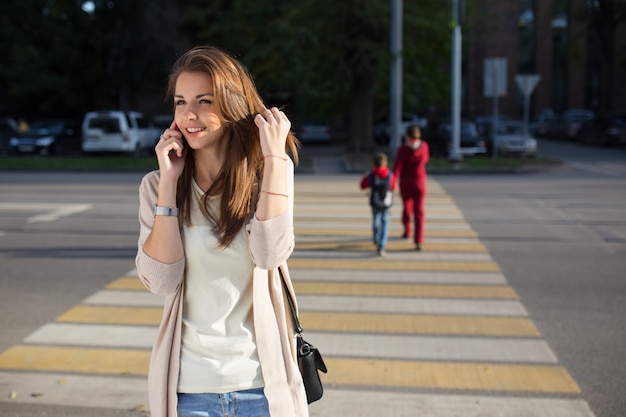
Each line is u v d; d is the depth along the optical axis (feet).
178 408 7.52
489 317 20.51
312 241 31.89
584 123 120.37
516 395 15.01
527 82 78.18
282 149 7.54
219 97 7.45
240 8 90.58
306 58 80.28
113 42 122.31
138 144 91.76
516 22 165.99
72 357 17.37
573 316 20.62
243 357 7.57
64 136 98.84
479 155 87.45
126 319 20.42
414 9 78.95
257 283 7.61
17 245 31.78
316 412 14.23
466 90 168.66
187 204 7.66
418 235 29.86
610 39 135.85
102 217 39.88
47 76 118.11
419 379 15.92
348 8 78.43
